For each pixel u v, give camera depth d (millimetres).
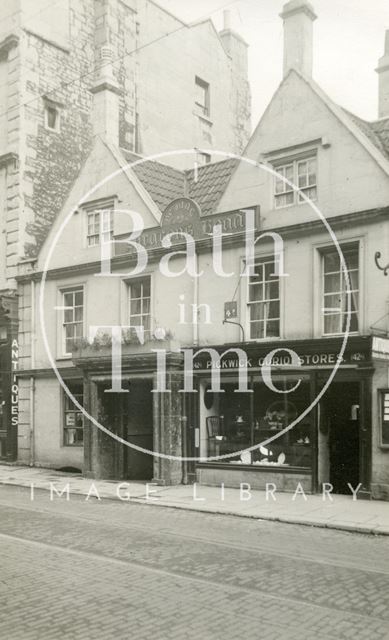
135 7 26250
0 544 9906
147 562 8781
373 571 8289
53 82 24109
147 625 6352
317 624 6387
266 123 16688
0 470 20609
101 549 9562
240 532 10930
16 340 22406
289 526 11531
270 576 8062
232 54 30766
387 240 14344
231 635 6102
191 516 12570
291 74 16281
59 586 7652
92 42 25656
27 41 23188
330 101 15602
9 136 23156
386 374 13984
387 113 18812
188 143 27844
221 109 29828
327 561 8844
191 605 6953
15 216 22828
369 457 14062
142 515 12672
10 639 5984
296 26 16875
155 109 26656
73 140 24797
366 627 6309
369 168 14773
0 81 23641
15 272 22703
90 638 6016
